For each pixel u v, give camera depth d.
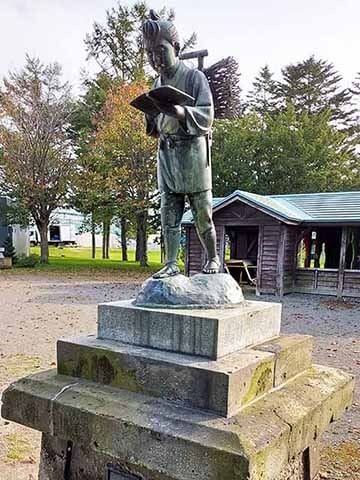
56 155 21.70
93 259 27.91
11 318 9.37
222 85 2.67
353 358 6.52
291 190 22.78
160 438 1.66
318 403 2.02
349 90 30.86
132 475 1.83
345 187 23.22
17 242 25.12
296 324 9.36
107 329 2.22
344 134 26.89
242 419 1.70
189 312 2.02
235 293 2.32
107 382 2.04
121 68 25.03
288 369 2.18
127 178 19.81
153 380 1.90
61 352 2.20
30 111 21.19
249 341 2.15
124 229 26.20
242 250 17.08
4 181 21.64
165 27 2.19
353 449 3.68
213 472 1.54
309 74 31.14
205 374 1.76
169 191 2.41
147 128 2.47
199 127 2.18
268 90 32.31
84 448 2.00
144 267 21.94
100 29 24.86
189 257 15.08
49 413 1.98
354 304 12.41
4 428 3.98
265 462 1.56
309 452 2.03
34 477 3.14
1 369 5.55
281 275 13.68
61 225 44.06
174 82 2.28
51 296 12.70
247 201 13.71
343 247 13.54
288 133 23.23
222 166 23.16
